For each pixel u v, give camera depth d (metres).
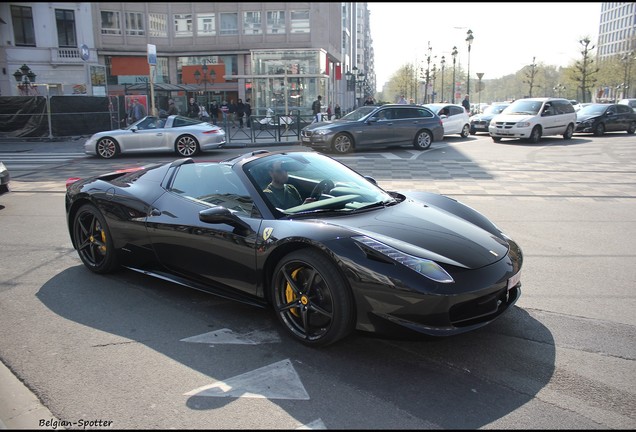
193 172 4.57
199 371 3.26
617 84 74.38
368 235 3.49
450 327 3.22
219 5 39.97
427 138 17.34
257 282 3.84
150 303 4.39
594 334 3.80
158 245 4.47
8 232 6.77
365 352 3.52
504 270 3.51
